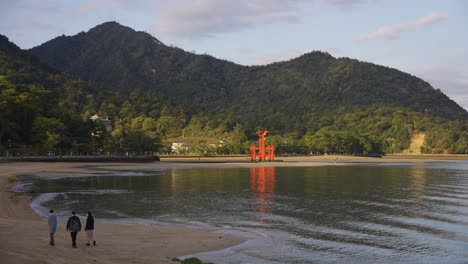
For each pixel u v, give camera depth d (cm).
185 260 2998
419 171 15438
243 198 7194
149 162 19300
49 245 3266
